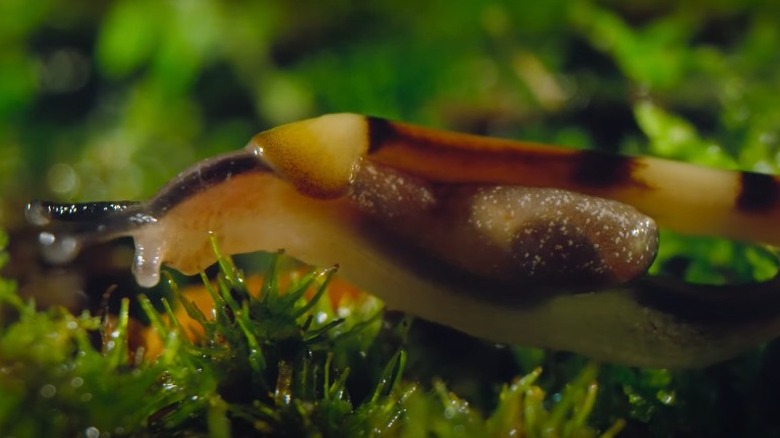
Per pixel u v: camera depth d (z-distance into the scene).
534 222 0.13
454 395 0.13
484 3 0.23
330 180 0.13
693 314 0.13
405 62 0.23
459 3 0.23
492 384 0.14
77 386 0.12
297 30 0.25
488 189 0.13
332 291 0.14
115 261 0.15
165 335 0.13
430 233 0.13
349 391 0.13
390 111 0.22
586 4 0.21
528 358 0.14
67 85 0.25
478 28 0.23
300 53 0.25
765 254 0.15
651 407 0.13
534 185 0.13
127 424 0.12
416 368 0.13
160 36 0.24
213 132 0.24
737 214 0.13
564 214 0.13
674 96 0.20
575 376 0.14
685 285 0.13
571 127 0.21
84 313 0.13
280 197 0.13
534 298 0.13
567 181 0.13
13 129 0.24
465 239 0.13
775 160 0.16
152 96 0.24
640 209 0.13
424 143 0.13
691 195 0.13
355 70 0.23
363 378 0.13
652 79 0.19
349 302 0.14
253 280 0.15
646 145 0.19
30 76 0.25
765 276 0.15
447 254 0.13
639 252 0.13
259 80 0.24
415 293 0.13
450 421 0.12
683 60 0.20
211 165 0.13
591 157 0.13
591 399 0.12
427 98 0.22
